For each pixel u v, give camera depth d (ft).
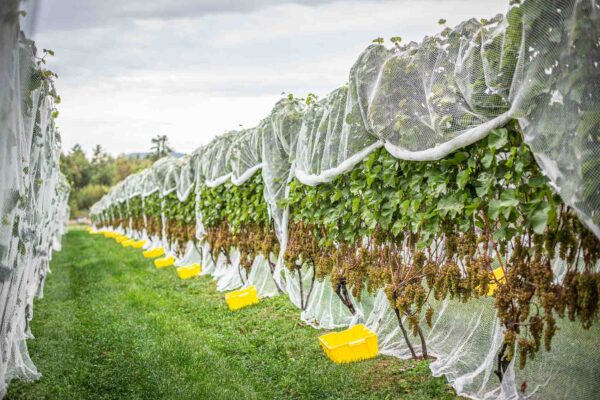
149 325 23.89
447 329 17.78
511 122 12.42
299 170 22.80
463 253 14.08
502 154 13.48
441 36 14.02
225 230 34.22
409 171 16.35
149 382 16.71
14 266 14.14
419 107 14.84
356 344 18.07
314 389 15.52
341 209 19.98
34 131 15.70
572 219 11.42
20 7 11.09
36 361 18.97
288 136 24.81
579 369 13.24
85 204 203.31
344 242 20.21
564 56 10.43
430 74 14.20
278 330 22.11
